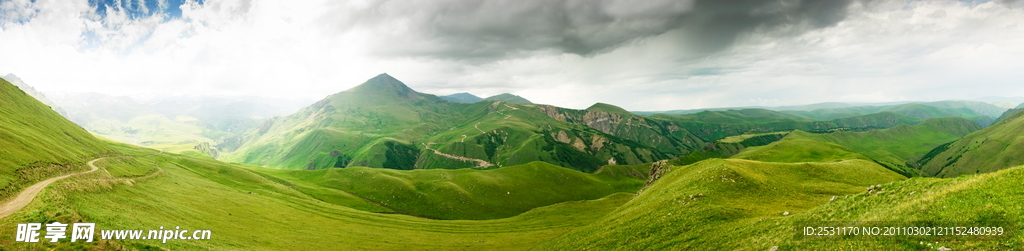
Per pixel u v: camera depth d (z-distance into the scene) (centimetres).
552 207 15150
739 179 7206
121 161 15125
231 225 8600
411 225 12756
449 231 11956
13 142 10256
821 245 3153
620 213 7919
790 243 3344
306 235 9319
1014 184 2897
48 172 9794
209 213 9312
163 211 8038
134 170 14262
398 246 9362
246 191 15662
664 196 7462
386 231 11350
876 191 4097
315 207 14300
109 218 5916
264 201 13162
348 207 16812
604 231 6512
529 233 10856
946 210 2939
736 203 5862
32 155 10250
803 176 8975
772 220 4244
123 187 9188
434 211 19625
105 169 12238
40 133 14375
